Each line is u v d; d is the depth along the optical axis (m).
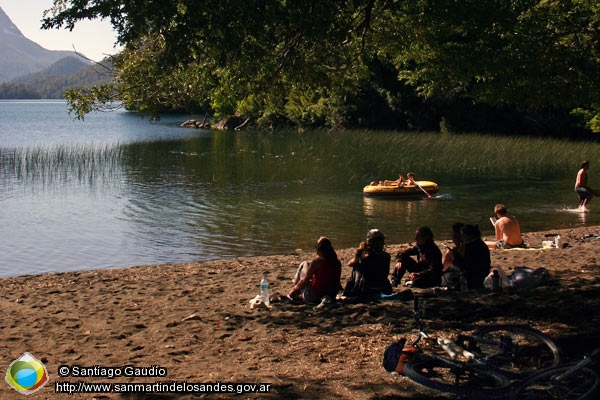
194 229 17.84
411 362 4.98
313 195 23.67
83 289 9.77
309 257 12.64
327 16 8.16
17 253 15.49
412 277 9.05
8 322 7.93
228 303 8.56
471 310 7.59
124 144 47.31
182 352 6.64
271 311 8.04
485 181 26.83
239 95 9.52
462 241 8.95
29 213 20.69
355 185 26.12
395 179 27.66
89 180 27.98
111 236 17.19
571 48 9.61
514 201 21.91
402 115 58.06
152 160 35.75
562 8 9.67
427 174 29.23
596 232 15.15
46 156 37.03
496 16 8.99
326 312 7.86
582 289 8.30
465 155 34.88
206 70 9.17
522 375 4.79
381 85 57.66
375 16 10.21
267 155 38.09
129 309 8.44
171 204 22.00
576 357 5.82
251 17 7.88
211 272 10.98
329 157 36.28
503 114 51.91
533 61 9.18
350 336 6.96
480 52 9.16
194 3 7.70
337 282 8.36
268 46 8.73
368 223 18.50
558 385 4.55
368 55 10.91
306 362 6.21
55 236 17.31
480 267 8.66
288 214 19.95
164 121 87.50
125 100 9.39
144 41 9.15
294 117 61.78
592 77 9.21
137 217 19.75
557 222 18.20
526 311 7.42
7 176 29.14
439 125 55.97
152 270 11.45
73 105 9.27
